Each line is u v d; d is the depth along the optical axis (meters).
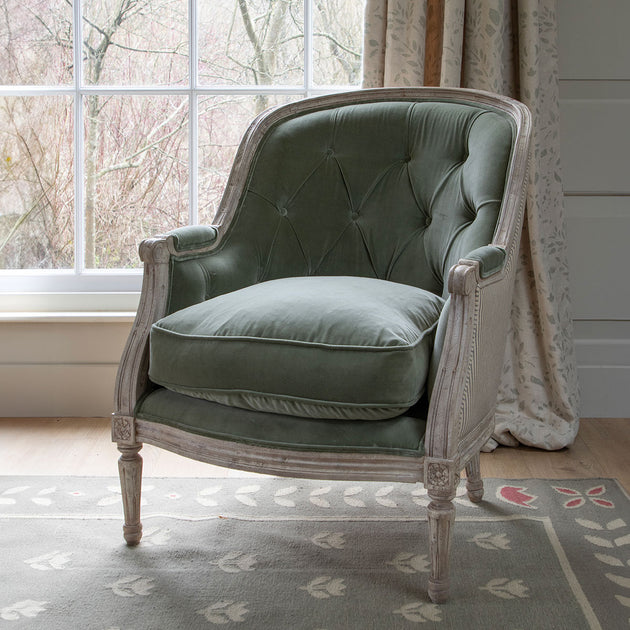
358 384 1.54
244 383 1.61
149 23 2.79
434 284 2.06
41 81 2.82
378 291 1.80
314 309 1.65
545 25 2.48
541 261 2.48
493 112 2.07
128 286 2.80
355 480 1.58
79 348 2.69
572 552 1.84
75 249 2.80
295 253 2.15
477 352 1.63
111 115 2.82
